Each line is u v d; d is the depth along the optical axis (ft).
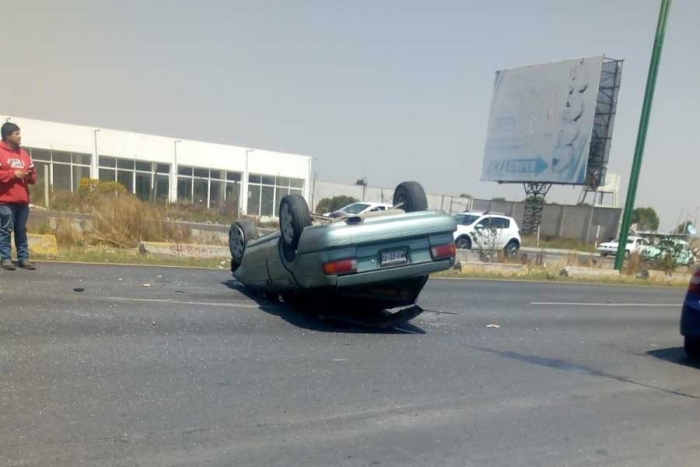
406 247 23.20
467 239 84.02
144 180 134.62
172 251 43.39
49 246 39.04
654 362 24.00
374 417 15.14
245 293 30.81
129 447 12.37
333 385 17.43
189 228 50.72
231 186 146.10
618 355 24.93
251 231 30.91
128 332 21.18
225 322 24.16
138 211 48.26
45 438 12.47
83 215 48.93
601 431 15.26
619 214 132.77
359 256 22.68
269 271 26.50
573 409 16.93
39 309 23.03
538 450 13.71
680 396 19.06
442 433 14.37
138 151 132.87
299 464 12.19
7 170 29.17
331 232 22.44
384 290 24.97
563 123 130.62
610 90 127.95
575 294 46.34
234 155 145.69
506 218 87.51
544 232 150.92
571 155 129.08
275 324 24.77
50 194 69.51
